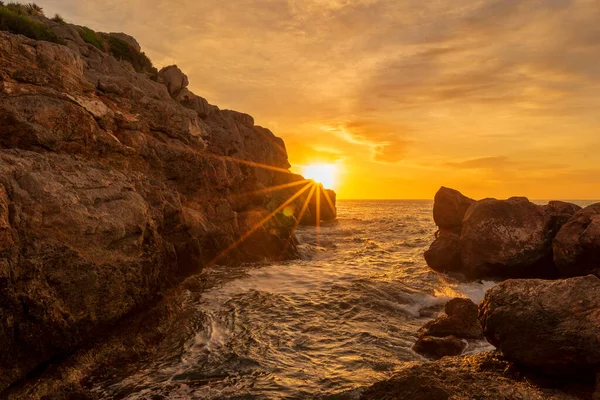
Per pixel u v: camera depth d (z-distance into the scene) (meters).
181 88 40.12
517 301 7.94
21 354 7.93
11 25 22.03
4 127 12.69
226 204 25.70
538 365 7.29
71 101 15.41
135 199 13.03
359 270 21.94
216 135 37.38
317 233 44.66
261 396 8.11
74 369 8.73
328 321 13.05
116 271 10.71
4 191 9.01
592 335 6.77
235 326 12.37
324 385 8.59
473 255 19.08
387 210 128.38
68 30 26.62
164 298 13.52
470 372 7.74
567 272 15.89
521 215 18.80
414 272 20.98
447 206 23.91
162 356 10.16
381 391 7.32
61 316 8.79
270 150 59.41
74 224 10.17
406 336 11.85
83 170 12.37
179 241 18.03
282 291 16.72
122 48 36.62
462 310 11.98
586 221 15.80
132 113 21.73
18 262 8.24
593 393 6.40
